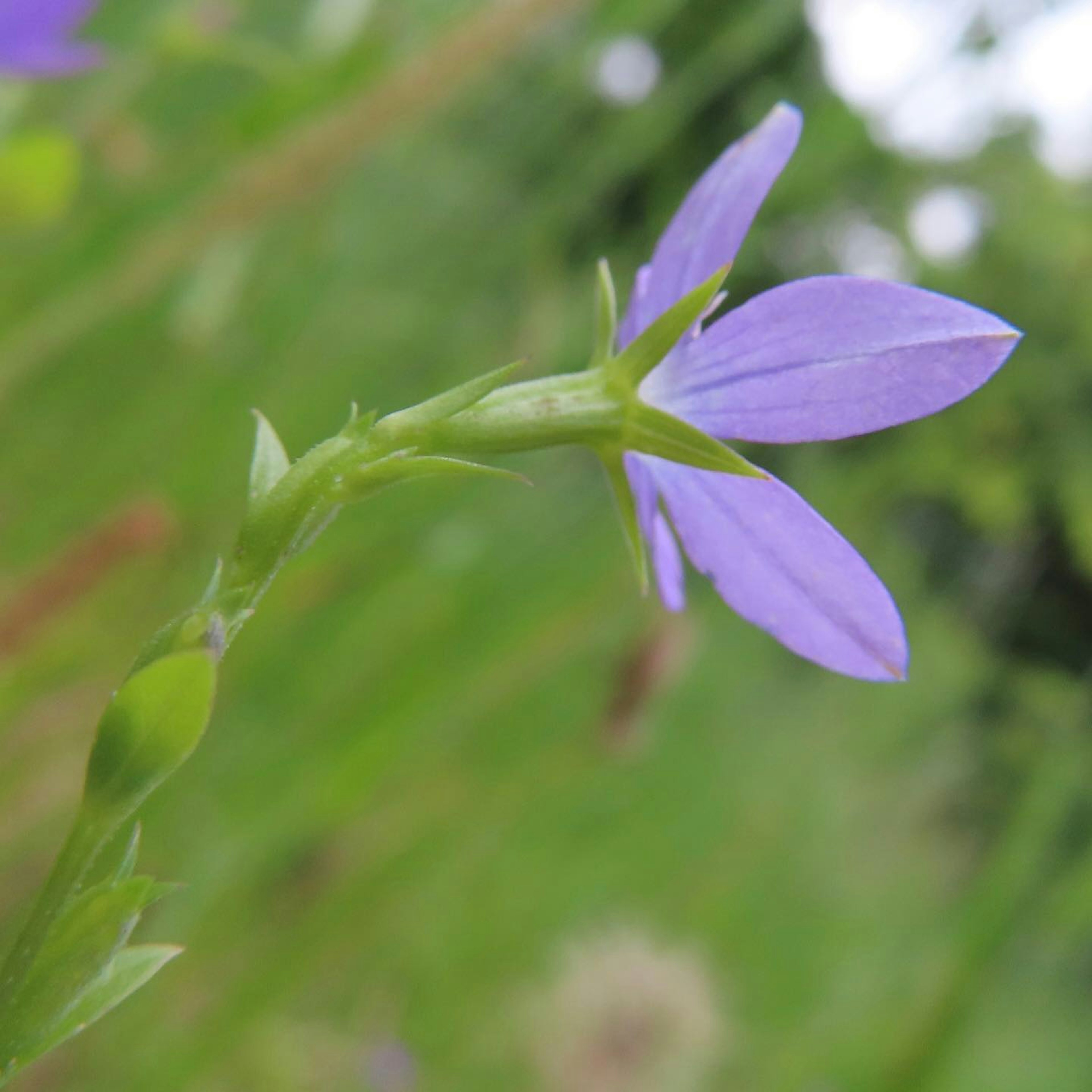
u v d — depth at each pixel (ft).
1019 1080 0.56
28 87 0.22
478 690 0.31
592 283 0.35
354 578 0.30
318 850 0.32
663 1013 0.40
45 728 0.25
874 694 0.64
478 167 0.33
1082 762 0.36
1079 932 0.35
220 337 0.29
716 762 0.54
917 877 0.65
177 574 0.27
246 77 0.28
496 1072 0.41
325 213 0.30
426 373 0.33
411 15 0.27
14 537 0.26
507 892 0.44
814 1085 0.43
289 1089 0.34
